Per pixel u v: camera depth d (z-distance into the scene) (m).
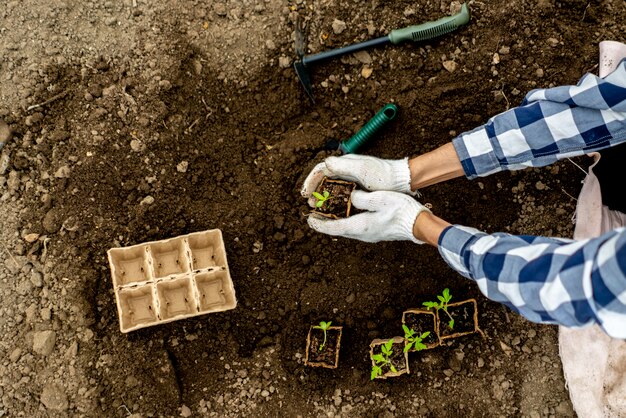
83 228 1.02
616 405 1.01
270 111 1.05
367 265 1.05
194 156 1.04
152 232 1.03
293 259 1.05
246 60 1.05
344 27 1.04
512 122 0.88
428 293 1.05
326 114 1.06
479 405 1.05
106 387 1.02
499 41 1.04
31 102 1.03
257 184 1.04
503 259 0.71
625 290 0.60
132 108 1.03
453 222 1.05
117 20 1.04
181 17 1.04
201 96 1.04
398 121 1.05
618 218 1.02
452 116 1.04
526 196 1.05
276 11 1.05
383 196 0.94
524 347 1.05
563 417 1.04
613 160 0.95
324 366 1.03
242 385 1.04
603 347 1.01
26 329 1.02
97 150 1.03
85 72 1.03
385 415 1.04
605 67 1.02
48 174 1.02
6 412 1.01
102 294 1.02
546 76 1.04
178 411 1.03
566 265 0.65
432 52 1.04
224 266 0.98
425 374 1.05
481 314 1.06
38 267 1.02
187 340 1.03
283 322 1.05
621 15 1.05
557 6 1.04
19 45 1.03
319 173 1.01
